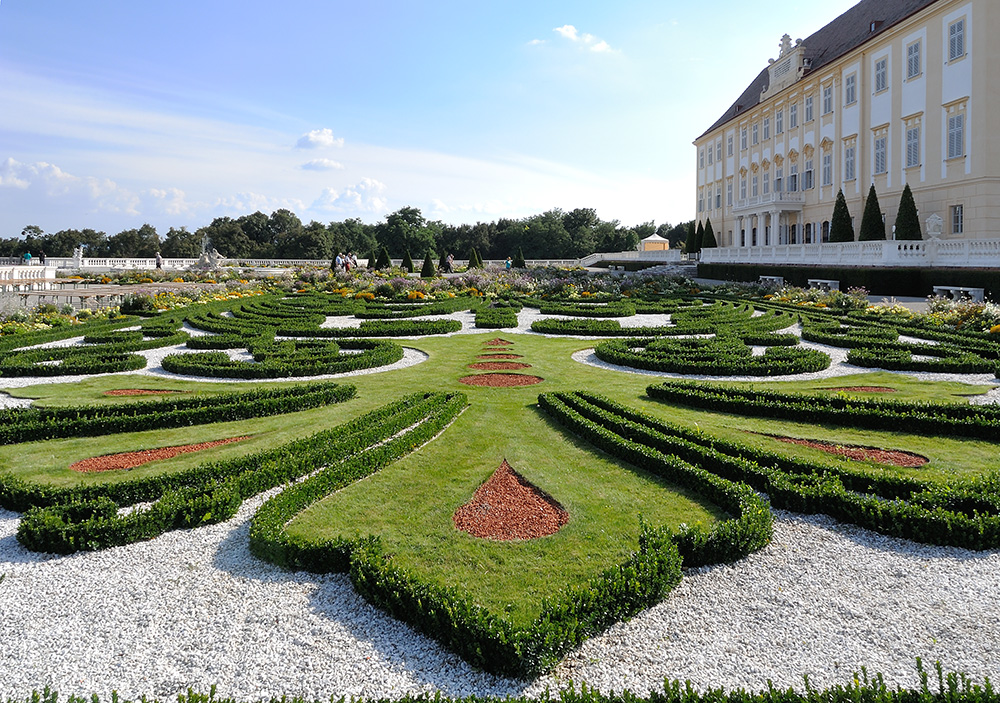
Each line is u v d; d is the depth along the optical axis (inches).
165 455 365.1
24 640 209.5
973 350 650.2
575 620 199.2
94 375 599.5
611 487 316.8
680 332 826.2
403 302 1262.3
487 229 4505.4
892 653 197.6
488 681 187.6
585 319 933.2
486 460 354.6
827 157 1945.1
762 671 189.9
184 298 1237.7
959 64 1437.0
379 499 305.6
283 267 2664.9
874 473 310.2
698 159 2942.9
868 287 1357.0
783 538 272.2
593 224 4832.7
